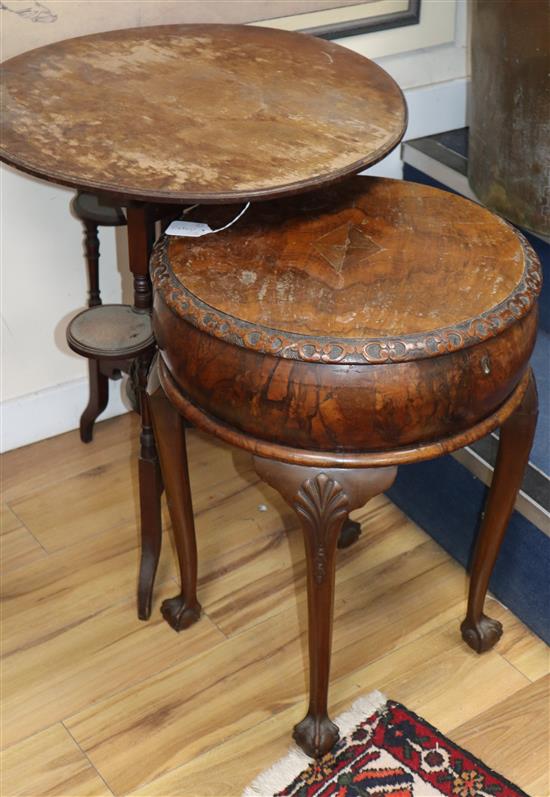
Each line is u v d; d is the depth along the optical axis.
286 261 1.13
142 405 1.36
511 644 1.46
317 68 1.40
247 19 1.64
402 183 1.30
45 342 1.77
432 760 1.29
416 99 1.84
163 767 1.30
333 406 1.02
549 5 1.35
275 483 1.08
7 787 1.28
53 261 1.71
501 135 1.54
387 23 1.78
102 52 1.42
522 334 1.09
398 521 1.68
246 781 1.28
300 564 1.59
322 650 1.20
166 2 1.56
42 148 1.15
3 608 1.52
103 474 1.77
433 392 1.03
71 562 1.60
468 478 1.50
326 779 1.27
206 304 1.07
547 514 1.34
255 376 1.03
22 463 1.79
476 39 1.55
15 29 1.47
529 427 1.22
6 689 1.40
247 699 1.38
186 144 1.17
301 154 1.15
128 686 1.40
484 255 1.14
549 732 1.33
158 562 1.53
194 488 1.74
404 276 1.10
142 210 1.24
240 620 1.50
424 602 1.53
